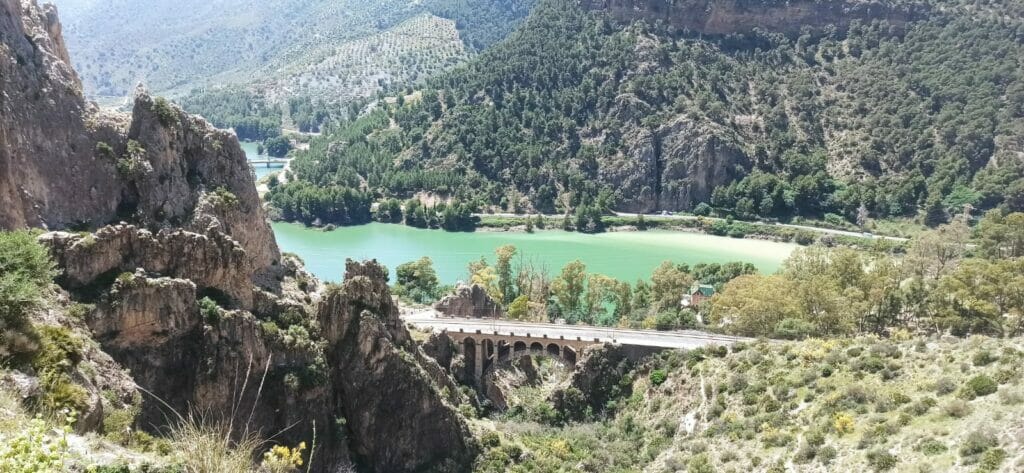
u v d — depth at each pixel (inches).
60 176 4515.3
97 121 4886.8
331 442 4746.6
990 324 6225.4
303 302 5457.7
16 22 4606.3
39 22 4965.6
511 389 6609.3
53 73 4734.3
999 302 6633.9
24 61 4532.5
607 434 5565.9
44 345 2881.4
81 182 4630.9
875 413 4109.3
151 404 3922.2
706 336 6422.2
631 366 6151.6
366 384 4921.3
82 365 3221.0
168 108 5142.7
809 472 3870.6
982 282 6747.1
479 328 6722.4
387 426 4913.9
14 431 1756.9
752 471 4131.4
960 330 6225.4
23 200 4212.6
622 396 5989.2
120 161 4837.6
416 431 4960.6
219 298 4547.2
